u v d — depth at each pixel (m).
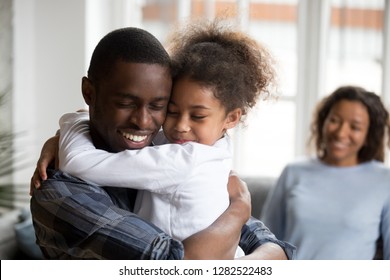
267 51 1.64
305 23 4.56
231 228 1.39
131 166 1.32
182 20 1.72
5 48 4.43
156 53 1.33
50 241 1.37
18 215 3.79
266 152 4.80
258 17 4.59
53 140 1.51
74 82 4.69
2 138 3.98
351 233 3.10
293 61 4.63
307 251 3.11
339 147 3.24
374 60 4.39
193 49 1.51
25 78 4.68
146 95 1.31
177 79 1.47
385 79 4.36
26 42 4.67
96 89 1.34
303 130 4.67
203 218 1.39
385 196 3.18
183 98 1.46
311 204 3.21
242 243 1.63
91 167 1.33
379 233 3.18
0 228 3.55
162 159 1.34
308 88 4.62
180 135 1.48
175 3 4.67
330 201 3.20
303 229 3.15
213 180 1.42
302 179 3.33
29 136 4.75
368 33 4.38
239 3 4.56
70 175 1.36
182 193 1.37
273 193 3.44
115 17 4.93
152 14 4.74
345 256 3.07
